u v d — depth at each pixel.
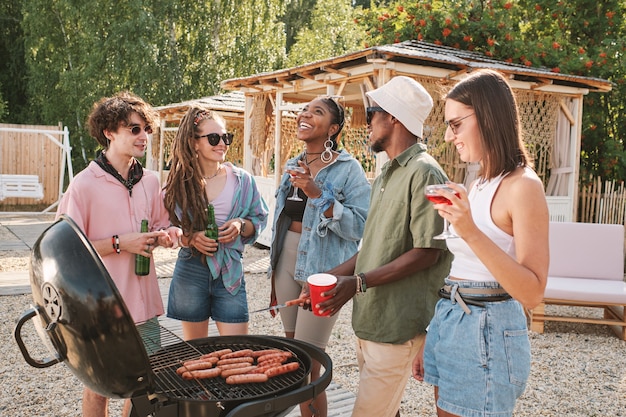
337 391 4.22
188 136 3.06
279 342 2.47
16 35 26.09
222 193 3.21
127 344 1.81
